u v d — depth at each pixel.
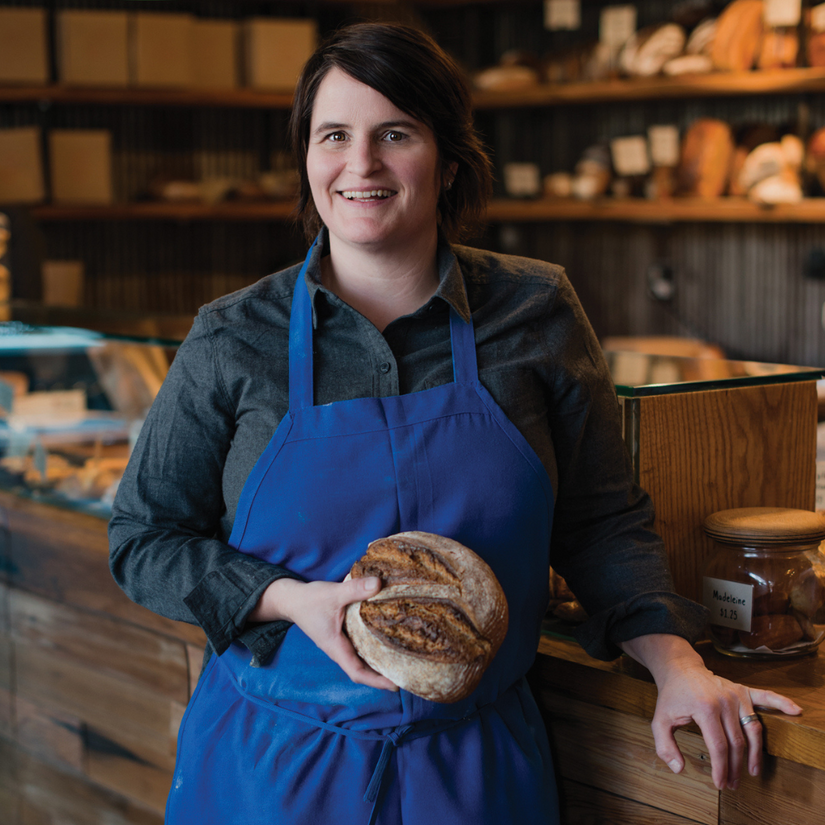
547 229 4.22
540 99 3.77
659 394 1.20
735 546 1.12
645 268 4.00
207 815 1.08
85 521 1.83
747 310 3.78
